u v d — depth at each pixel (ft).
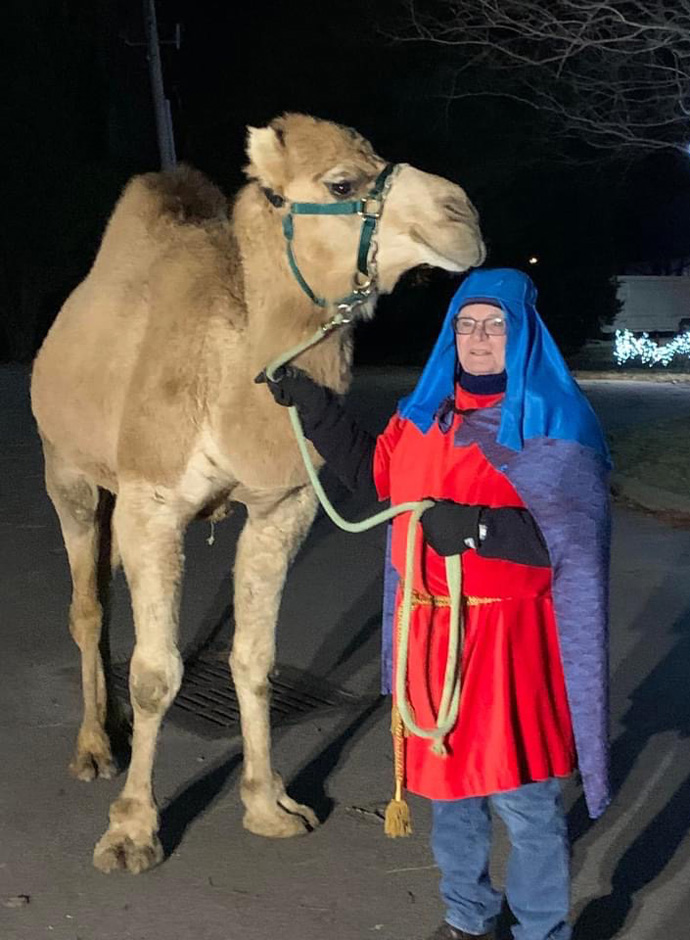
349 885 13.32
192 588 24.57
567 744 10.86
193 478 13.39
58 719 17.76
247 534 14.24
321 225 12.23
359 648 21.13
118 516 13.67
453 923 11.59
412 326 105.50
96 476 15.90
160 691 13.48
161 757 16.55
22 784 15.66
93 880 13.35
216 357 13.00
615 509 33.76
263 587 14.17
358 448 12.10
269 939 12.25
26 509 32.07
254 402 12.75
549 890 10.92
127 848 13.53
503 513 10.34
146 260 14.79
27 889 13.15
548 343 10.61
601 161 67.67
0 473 37.55
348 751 16.84
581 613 10.25
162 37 81.15
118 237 15.56
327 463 12.48
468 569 10.49
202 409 13.08
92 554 16.48
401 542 11.08
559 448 10.23
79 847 14.07
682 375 82.89
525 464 10.24
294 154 12.23
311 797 15.42
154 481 13.43
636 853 14.06
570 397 10.46
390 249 12.24
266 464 12.98
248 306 12.88
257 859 13.85
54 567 26.07
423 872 13.60
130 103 90.17
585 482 10.22
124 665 19.90
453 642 10.42
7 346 88.89
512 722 10.48
